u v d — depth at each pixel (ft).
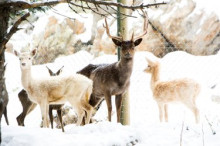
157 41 120.98
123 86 66.49
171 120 81.46
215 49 115.44
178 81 73.10
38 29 139.95
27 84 60.18
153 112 88.74
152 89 76.59
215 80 101.50
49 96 60.75
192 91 72.33
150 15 121.70
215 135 43.16
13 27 39.24
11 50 141.28
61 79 61.46
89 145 40.11
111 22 130.93
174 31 118.83
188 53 118.11
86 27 136.36
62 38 135.33
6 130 44.70
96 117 84.89
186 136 45.11
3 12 40.14
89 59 128.36
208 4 118.73
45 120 59.88
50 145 39.19
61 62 129.18
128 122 71.20
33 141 39.78
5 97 74.02
